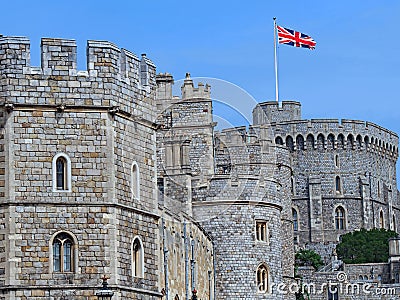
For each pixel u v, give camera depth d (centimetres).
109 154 8362
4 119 8181
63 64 8338
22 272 8088
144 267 8669
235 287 13025
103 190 8319
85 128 8331
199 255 11931
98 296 7869
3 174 8144
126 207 8481
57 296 8125
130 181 8588
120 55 8619
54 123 8262
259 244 13162
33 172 8194
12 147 8156
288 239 16762
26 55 8262
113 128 8419
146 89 8888
